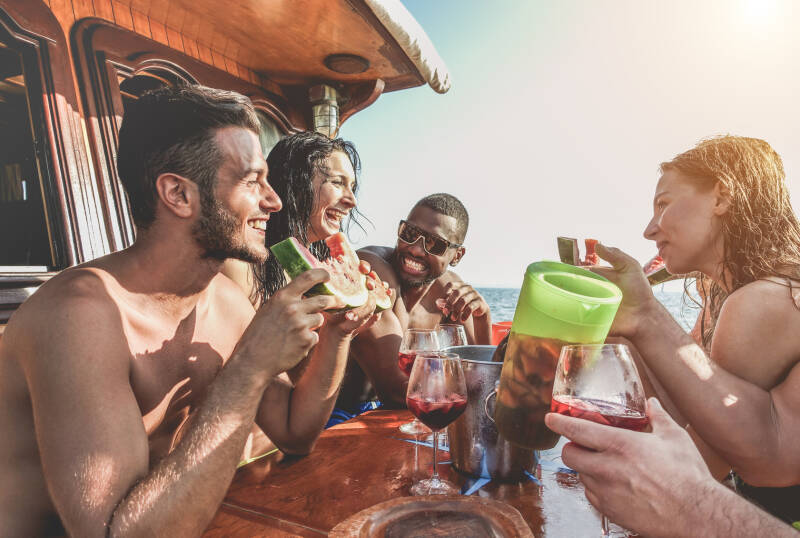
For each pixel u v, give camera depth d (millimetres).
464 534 960
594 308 1045
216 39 4211
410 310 3268
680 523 781
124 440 985
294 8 3797
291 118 5293
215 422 1043
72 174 2982
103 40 3305
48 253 2906
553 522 1139
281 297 1188
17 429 1129
